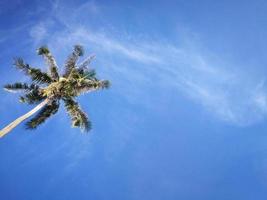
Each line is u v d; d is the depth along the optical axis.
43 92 27.02
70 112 27.41
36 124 26.58
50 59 28.16
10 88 27.27
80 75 28.17
